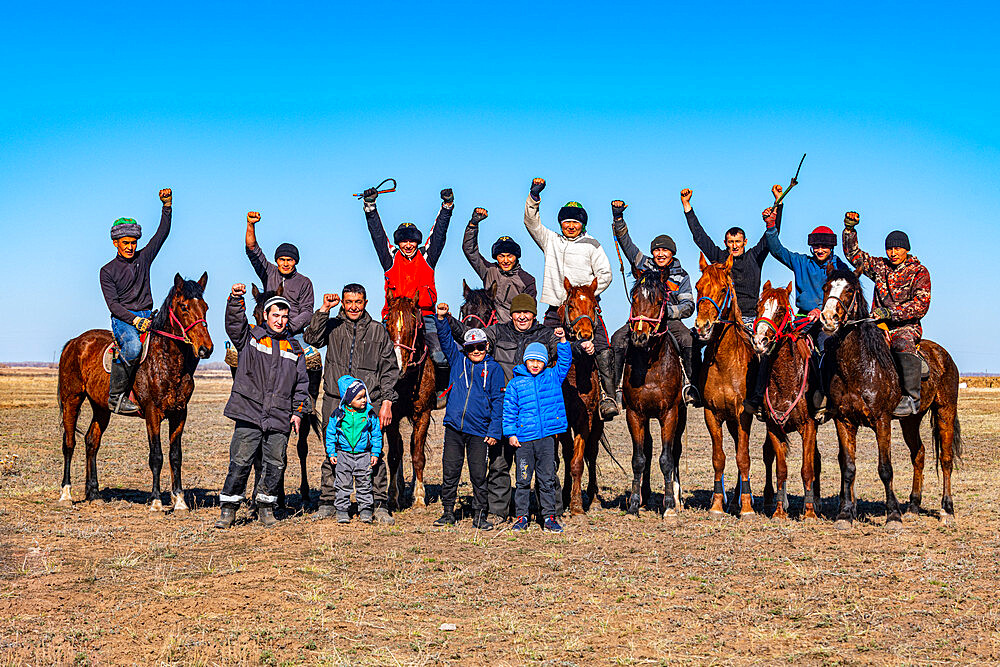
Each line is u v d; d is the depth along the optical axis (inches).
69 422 482.3
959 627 251.1
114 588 290.2
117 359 434.9
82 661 222.4
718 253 453.1
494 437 404.2
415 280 457.7
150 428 439.2
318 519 422.0
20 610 264.7
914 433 449.4
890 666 221.5
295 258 461.4
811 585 298.7
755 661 225.9
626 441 988.6
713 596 287.0
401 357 410.6
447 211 474.3
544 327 415.2
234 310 394.0
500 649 234.8
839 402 402.0
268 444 404.2
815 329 418.0
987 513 445.7
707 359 420.8
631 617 264.1
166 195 467.8
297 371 406.0
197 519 419.2
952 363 439.8
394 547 357.7
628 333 417.4
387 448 431.8
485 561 333.1
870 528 400.8
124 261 442.6
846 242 429.4
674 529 398.9
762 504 494.0
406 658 227.0
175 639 237.8
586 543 367.6
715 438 426.3
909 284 406.6
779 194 428.5
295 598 280.5
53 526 397.1
